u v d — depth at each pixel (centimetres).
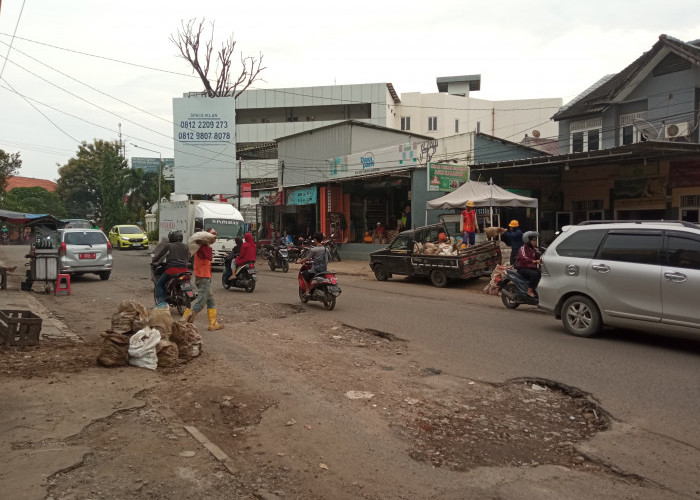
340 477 373
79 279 1730
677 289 709
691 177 1853
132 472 364
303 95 4938
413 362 685
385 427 466
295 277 1816
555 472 388
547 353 721
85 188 6688
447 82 5941
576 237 841
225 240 2078
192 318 877
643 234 765
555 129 5116
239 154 4791
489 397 553
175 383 573
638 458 409
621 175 2105
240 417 484
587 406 530
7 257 2850
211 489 347
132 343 625
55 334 817
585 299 814
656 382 587
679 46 1955
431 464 397
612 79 2539
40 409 478
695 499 348
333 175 2991
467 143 2519
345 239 2589
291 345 775
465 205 1705
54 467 365
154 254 1019
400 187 2544
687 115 1964
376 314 1038
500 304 1181
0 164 4075
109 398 514
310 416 488
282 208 3042
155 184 4553
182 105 2866
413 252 1582
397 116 5241
